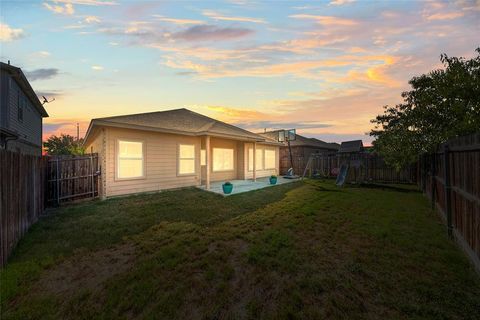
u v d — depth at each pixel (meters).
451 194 4.62
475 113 5.44
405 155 8.31
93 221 5.73
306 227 5.19
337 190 11.03
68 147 29.12
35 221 5.66
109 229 5.12
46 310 2.45
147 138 10.04
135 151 9.68
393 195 9.50
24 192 4.73
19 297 2.71
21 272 3.23
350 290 2.73
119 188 9.12
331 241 4.33
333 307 2.43
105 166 8.74
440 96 6.49
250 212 6.62
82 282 3.03
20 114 12.11
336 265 3.36
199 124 13.19
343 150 22.47
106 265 3.50
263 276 3.09
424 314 2.29
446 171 4.71
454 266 3.27
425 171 9.19
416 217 5.97
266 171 18.33
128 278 3.07
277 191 10.55
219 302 2.56
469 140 3.36
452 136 6.11
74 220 5.84
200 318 2.33
